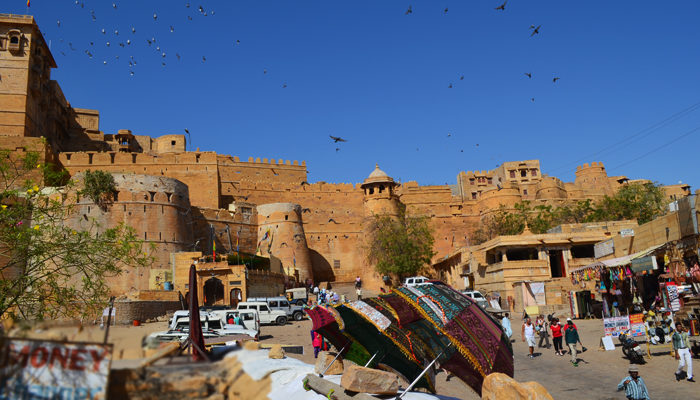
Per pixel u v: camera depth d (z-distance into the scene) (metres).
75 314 13.81
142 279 39.97
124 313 27.36
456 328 6.51
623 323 15.65
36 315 12.55
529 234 33.50
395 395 6.74
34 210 13.80
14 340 3.58
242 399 3.98
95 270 13.92
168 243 44.56
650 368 12.38
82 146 68.25
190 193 61.06
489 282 34.72
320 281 60.16
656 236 23.56
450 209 66.19
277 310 27.47
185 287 35.59
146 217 43.91
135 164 60.28
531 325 16.08
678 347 11.20
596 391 10.41
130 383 3.78
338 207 68.00
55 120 63.50
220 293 35.56
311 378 7.35
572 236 33.03
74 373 3.60
